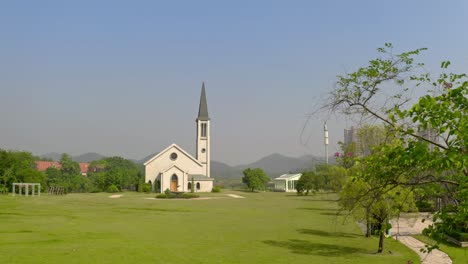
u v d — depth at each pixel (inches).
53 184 3639.3
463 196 254.2
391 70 286.2
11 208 1499.8
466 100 265.9
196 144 3887.8
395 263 661.9
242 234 952.9
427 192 292.0
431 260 683.4
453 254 730.8
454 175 273.6
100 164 6525.6
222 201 2187.5
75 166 5182.1
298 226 1116.5
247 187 3850.9
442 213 275.7
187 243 809.5
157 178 3462.1
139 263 621.6
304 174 2792.8
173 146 3506.4
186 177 3284.9
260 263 642.2
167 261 640.4
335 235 956.0
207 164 3806.6
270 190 4035.4
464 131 245.9
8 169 2805.1
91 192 3240.7
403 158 260.5
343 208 399.5
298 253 729.6
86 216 1301.7
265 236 927.0
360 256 713.0
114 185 3270.2
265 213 1504.7
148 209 1605.6
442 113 254.7
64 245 749.3
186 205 1861.5
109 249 719.7
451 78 283.4
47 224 1065.5
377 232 362.3
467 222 263.1
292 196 2743.6
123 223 1130.7
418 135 275.6
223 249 753.0
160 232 962.7
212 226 1099.9
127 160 7027.6
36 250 692.7
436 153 254.1
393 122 287.4
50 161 5866.1
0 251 675.4
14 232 902.4
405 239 901.2
